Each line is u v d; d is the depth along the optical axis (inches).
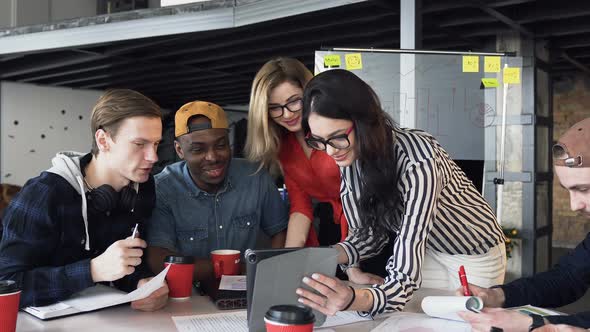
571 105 340.8
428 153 63.1
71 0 423.8
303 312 48.2
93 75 318.3
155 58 264.8
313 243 95.0
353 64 144.0
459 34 214.4
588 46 238.1
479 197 77.7
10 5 387.9
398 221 69.2
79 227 68.2
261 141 87.0
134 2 435.8
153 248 80.7
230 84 343.9
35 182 65.8
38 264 66.1
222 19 185.8
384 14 181.3
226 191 88.4
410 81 148.6
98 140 67.3
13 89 344.2
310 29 206.4
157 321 60.2
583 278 68.8
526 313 58.6
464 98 159.0
